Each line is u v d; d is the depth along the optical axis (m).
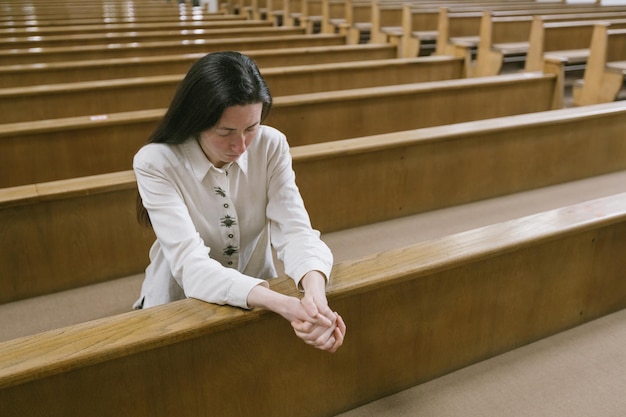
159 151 1.42
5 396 1.15
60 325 2.16
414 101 3.97
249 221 1.62
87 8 9.84
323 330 1.25
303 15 8.09
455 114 4.11
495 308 1.75
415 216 2.98
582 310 1.96
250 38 6.71
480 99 4.13
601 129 3.33
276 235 1.58
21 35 6.65
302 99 3.68
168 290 1.74
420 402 1.65
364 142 2.76
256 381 1.45
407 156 2.84
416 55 6.40
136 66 5.00
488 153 3.04
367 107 3.87
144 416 1.34
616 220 1.82
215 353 1.35
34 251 2.26
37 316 2.21
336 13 7.62
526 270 1.75
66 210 2.24
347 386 1.60
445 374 1.76
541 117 3.15
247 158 1.52
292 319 1.25
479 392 1.68
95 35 6.44
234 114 1.26
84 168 3.28
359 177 2.78
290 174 1.61
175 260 1.39
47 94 3.98
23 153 3.09
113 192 2.29
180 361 1.32
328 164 2.68
